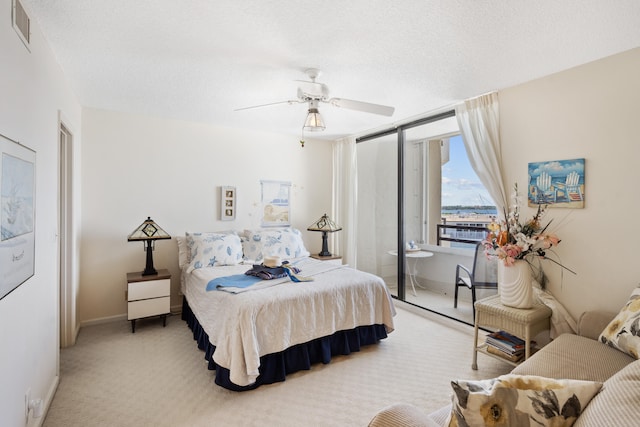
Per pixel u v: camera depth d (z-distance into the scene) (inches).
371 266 185.3
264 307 94.5
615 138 90.4
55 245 89.2
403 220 164.9
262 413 81.5
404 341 125.6
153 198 152.6
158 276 136.2
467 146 127.0
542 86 105.9
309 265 145.9
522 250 94.8
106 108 140.2
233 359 87.7
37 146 73.3
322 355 106.8
